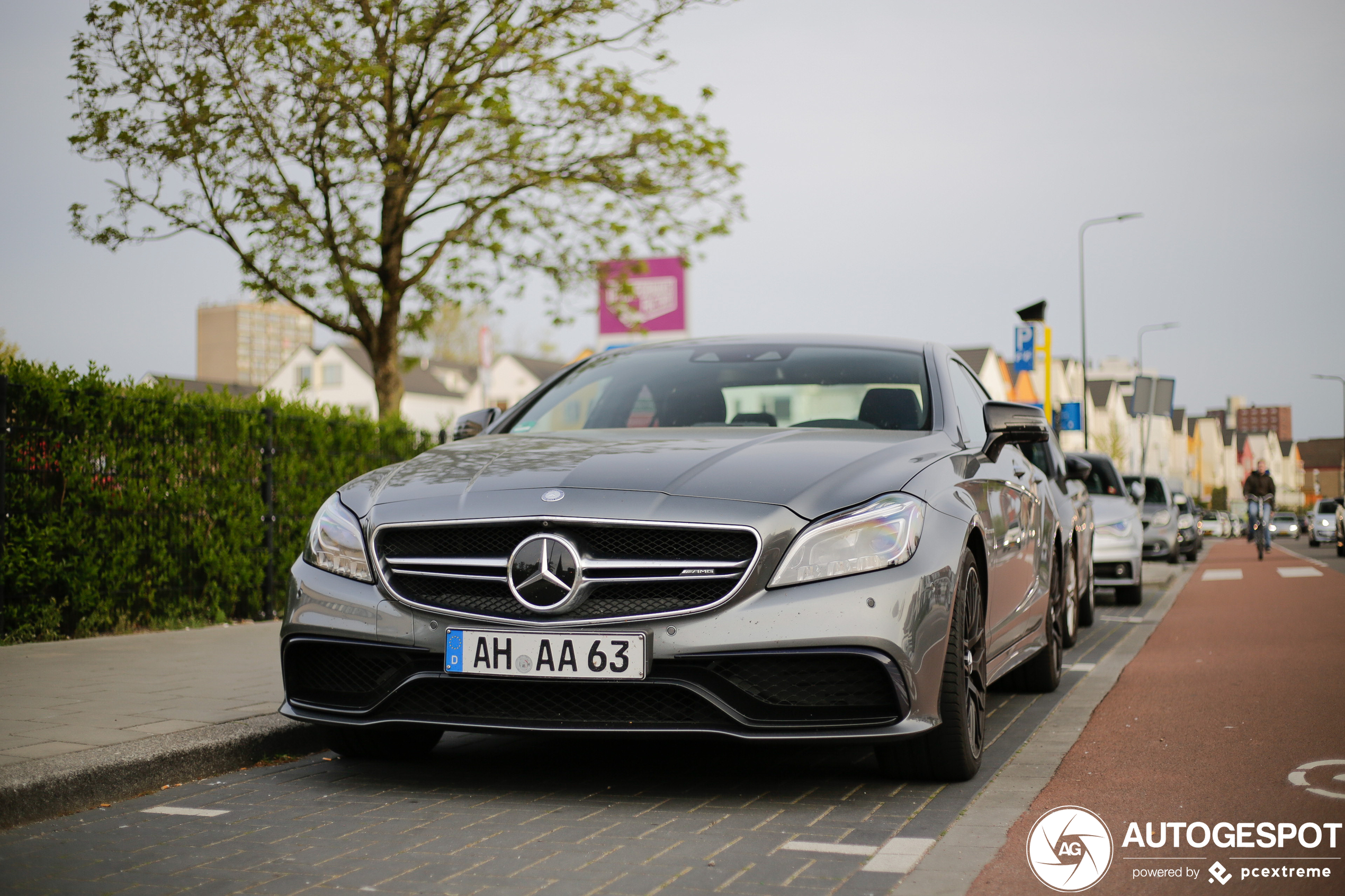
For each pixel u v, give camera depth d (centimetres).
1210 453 11744
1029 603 558
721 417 490
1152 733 512
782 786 411
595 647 366
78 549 790
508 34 1270
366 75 1217
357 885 304
